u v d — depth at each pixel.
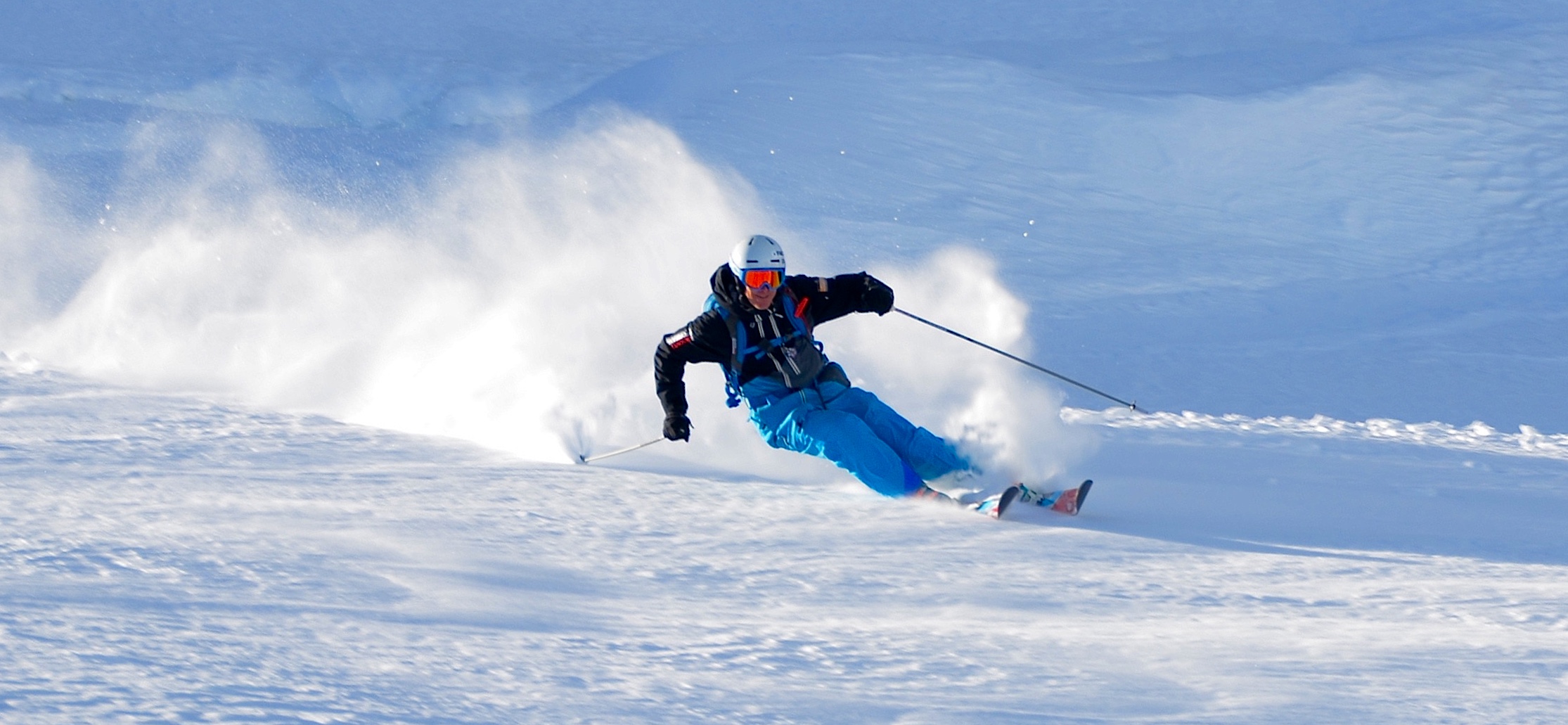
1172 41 144.50
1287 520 17.89
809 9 172.88
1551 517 19.38
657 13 170.62
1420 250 74.94
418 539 12.94
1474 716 8.40
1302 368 46.66
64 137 87.94
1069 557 14.39
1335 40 149.75
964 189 81.12
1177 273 66.69
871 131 91.94
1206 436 27.19
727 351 18.59
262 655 8.23
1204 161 89.88
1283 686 8.95
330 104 114.19
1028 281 62.56
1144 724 7.97
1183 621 11.42
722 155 83.88
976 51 127.50
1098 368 44.91
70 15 148.50
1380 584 13.48
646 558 13.09
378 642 8.90
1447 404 41.56
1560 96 104.38
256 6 160.25
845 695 8.34
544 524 14.39
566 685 8.14
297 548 11.92
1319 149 92.25
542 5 171.75
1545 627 11.53
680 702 7.92
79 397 21.22
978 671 9.12
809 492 17.89
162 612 9.28
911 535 15.19
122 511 13.18
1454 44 117.62
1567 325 57.59
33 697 6.91
